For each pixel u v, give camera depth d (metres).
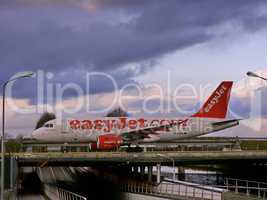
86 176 139.38
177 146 120.81
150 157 96.94
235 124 117.56
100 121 111.25
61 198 72.12
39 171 154.00
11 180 57.97
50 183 115.88
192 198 79.00
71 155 94.62
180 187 89.38
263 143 120.62
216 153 98.75
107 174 129.50
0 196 50.78
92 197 102.25
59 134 110.06
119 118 112.06
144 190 96.19
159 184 96.19
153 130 112.56
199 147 121.94
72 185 115.06
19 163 98.00
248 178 119.31
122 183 109.56
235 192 77.62
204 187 83.12
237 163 112.19
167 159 97.50
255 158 99.50
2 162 51.00
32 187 111.56
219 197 78.12
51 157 94.06
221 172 131.75
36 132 110.50
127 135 111.38
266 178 116.19
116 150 114.56
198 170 139.50
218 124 116.38
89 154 95.06
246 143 123.56
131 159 96.38
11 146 123.25
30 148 118.25
